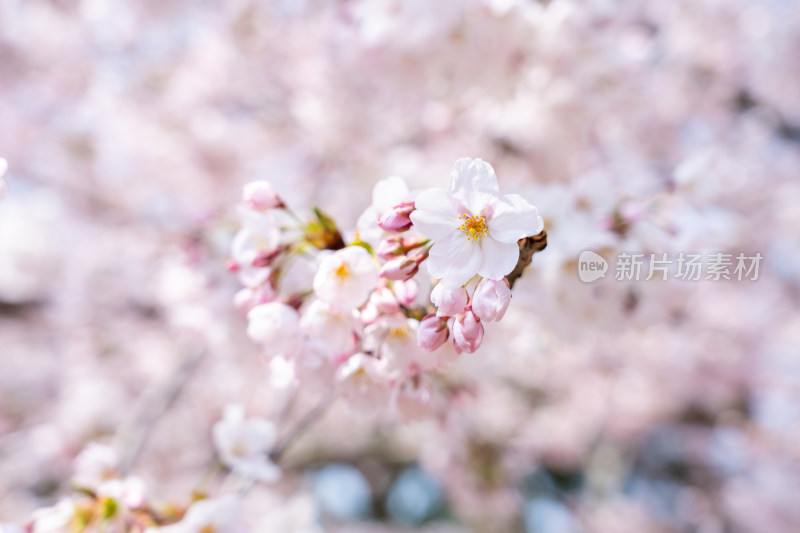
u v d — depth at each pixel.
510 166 3.50
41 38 5.22
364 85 3.49
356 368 1.40
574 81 3.03
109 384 6.04
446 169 3.66
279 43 4.29
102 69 5.36
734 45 4.70
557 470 8.01
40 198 6.25
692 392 6.29
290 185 4.48
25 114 5.64
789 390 6.20
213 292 2.43
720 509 6.96
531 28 2.80
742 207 4.62
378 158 4.20
